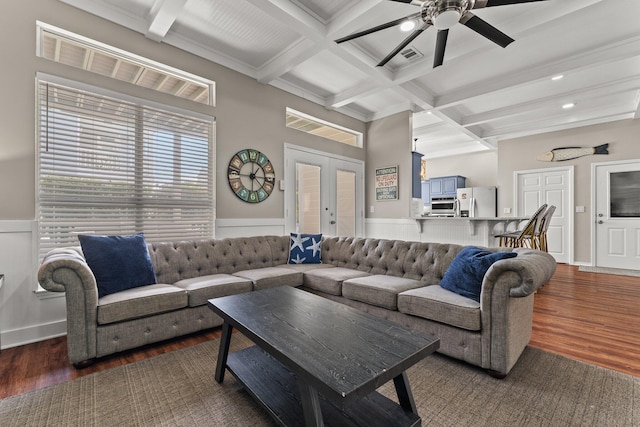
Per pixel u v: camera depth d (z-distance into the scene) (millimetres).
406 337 1378
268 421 1440
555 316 2842
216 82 3488
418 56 3496
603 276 4605
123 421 1426
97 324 1949
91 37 2648
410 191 4930
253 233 3852
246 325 1504
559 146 5867
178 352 2141
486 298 1829
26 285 2311
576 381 1762
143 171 2938
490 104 4914
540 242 4613
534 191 6164
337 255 3484
